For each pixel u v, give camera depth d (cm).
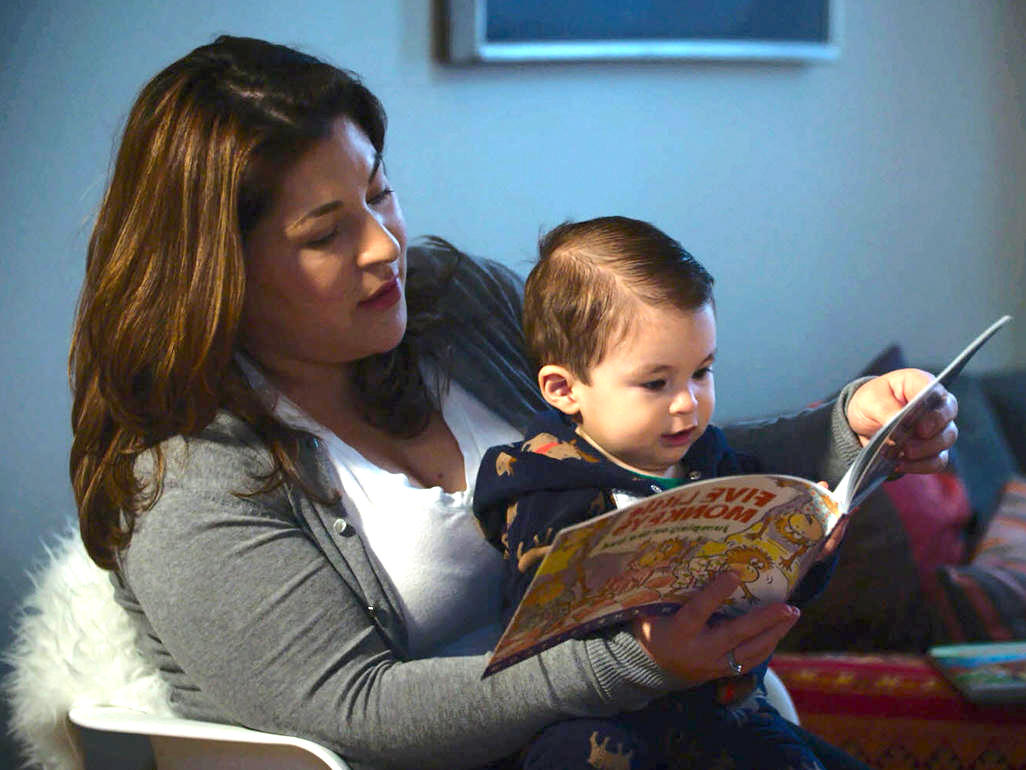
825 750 141
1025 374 282
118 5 197
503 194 241
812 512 108
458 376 150
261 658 119
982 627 197
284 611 119
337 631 120
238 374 130
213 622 119
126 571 125
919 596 207
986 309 320
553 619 103
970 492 241
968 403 260
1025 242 323
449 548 134
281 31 211
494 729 115
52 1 190
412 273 155
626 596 107
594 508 121
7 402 195
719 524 104
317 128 125
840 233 290
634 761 116
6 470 196
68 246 198
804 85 278
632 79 253
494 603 141
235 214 123
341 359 136
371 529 132
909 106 295
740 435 150
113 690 138
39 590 146
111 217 129
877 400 137
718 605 108
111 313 126
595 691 112
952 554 217
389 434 143
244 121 122
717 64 264
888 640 206
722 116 267
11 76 188
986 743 170
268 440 128
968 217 311
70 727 140
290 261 128
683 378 122
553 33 236
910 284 305
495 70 235
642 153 257
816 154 283
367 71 219
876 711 173
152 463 125
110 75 197
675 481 125
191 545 120
